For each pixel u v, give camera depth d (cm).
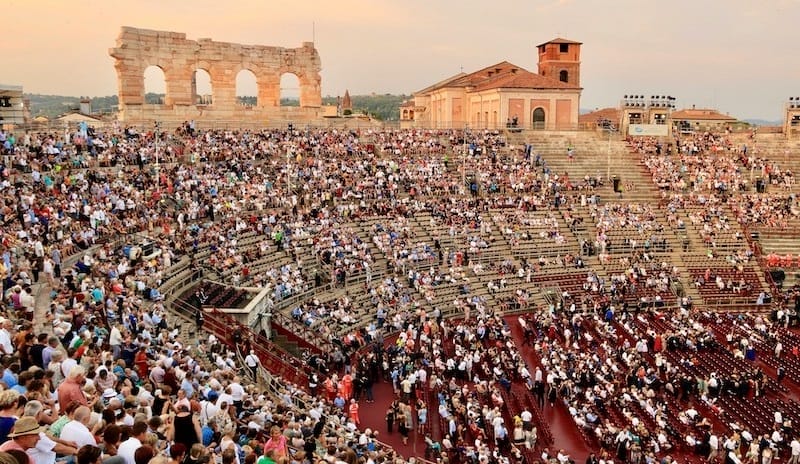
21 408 1264
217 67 7381
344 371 4025
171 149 6075
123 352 2297
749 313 5759
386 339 4716
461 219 6481
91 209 4256
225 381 2400
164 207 5034
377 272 5481
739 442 3388
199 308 3738
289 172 6106
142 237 4300
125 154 5625
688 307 5731
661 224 6975
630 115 9175
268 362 3562
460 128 8631
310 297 4825
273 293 4488
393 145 7575
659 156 8400
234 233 5069
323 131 7556
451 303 5400
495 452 3108
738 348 4831
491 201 6969
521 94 9175
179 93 7200
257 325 3981
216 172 5991
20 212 3688
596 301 5609
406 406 3397
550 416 3819
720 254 6612
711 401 3928
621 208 7125
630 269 6169
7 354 1731
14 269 3016
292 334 4156
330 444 2266
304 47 7950
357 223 6022
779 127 10044
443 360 4375
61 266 3359
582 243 6488
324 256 5281
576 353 4462
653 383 4122
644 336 4903
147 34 6869
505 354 4306
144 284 3503
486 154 7881
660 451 3381
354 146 7362
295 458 1697
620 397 3891
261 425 2098
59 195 4278
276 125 7644
